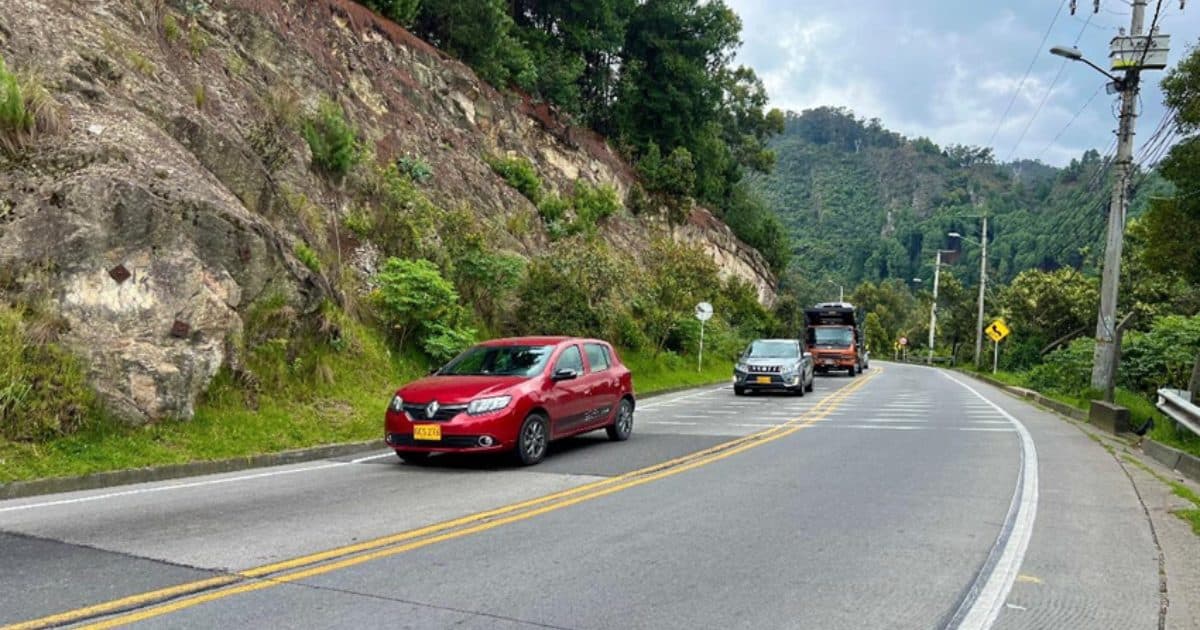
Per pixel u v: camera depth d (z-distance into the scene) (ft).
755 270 168.86
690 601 16.67
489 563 19.08
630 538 21.68
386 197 64.03
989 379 116.98
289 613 15.47
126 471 29.37
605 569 18.79
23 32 40.63
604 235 107.55
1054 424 53.36
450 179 78.07
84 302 33.24
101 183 34.94
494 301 67.26
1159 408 42.14
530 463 33.78
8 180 34.30
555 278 72.02
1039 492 28.91
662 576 18.34
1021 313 134.72
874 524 23.66
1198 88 45.62
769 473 32.17
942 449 39.60
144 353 33.68
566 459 35.65
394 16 86.38
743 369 76.02
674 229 132.98
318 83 66.28
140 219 35.50
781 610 16.21
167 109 44.68
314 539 21.09
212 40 57.72
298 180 56.03
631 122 133.49
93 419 31.01
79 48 42.70
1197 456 35.58
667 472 32.19
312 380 43.60
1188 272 48.88
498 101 97.09
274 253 42.70
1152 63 57.21
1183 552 21.03
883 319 309.63
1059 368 84.17
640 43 130.52
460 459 35.60
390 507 25.30
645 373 82.84
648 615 15.78
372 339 52.08
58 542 20.51
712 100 138.62
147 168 37.96
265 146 53.36
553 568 18.79
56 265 33.12
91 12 46.83
